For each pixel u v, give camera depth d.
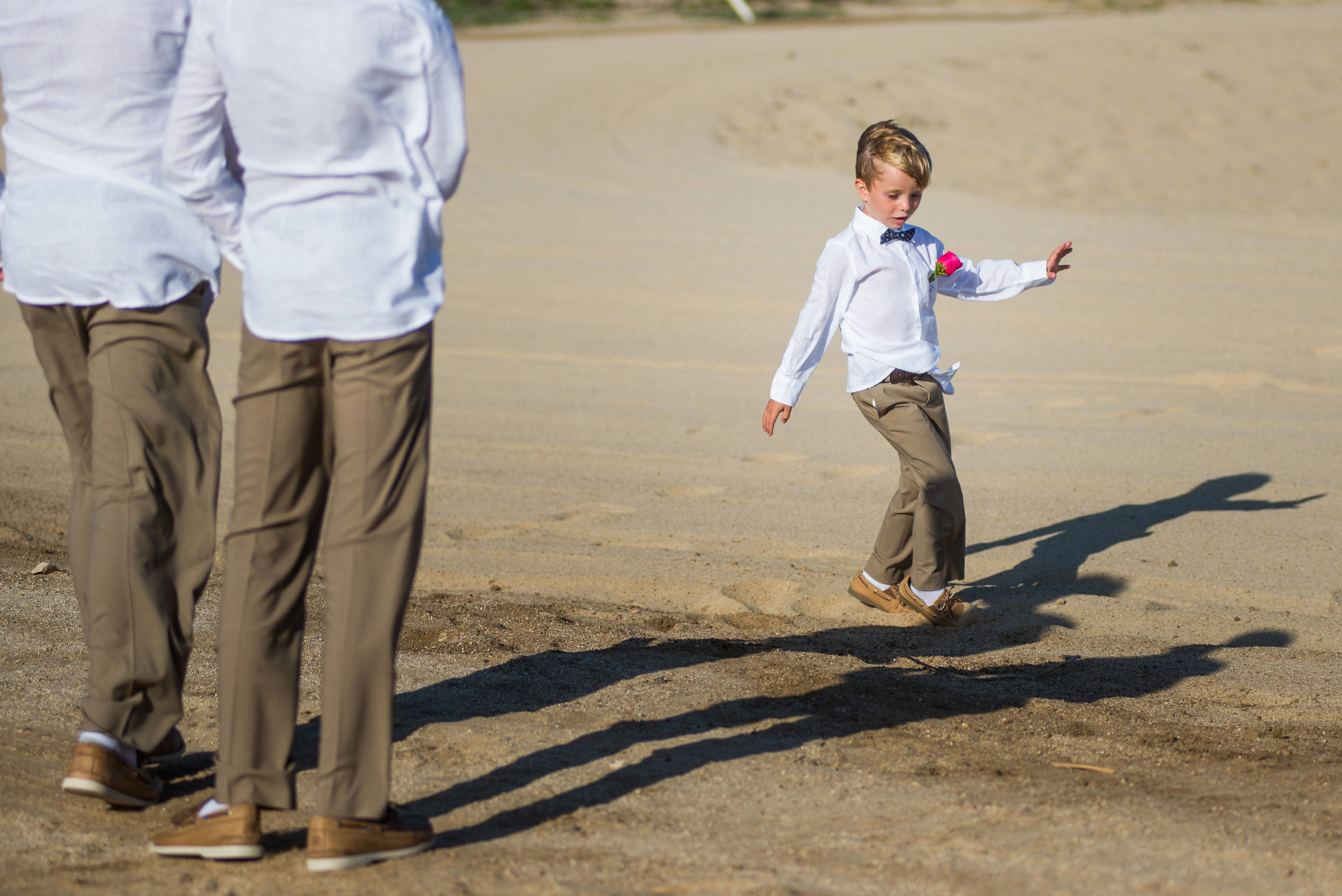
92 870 3.67
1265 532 7.49
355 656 3.58
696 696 5.23
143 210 4.07
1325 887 3.43
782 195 19.88
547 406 10.77
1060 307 13.64
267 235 3.49
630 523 7.91
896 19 40.44
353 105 3.39
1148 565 7.03
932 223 17.61
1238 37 36.25
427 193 3.55
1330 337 12.30
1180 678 5.58
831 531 7.73
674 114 26.62
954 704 5.24
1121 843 3.76
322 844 3.59
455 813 4.07
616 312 13.94
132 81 4.05
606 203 19.19
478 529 7.82
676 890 3.48
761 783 4.32
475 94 27.95
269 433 3.61
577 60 31.91
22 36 4.01
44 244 4.03
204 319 4.30
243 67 3.37
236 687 3.67
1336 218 19.41
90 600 4.05
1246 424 9.80
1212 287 14.31
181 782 4.36
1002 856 3.68
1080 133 26.50
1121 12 42.25
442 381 11.58
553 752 4.60
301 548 3.72
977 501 8.25
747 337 13.04
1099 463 8.96
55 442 9.71
